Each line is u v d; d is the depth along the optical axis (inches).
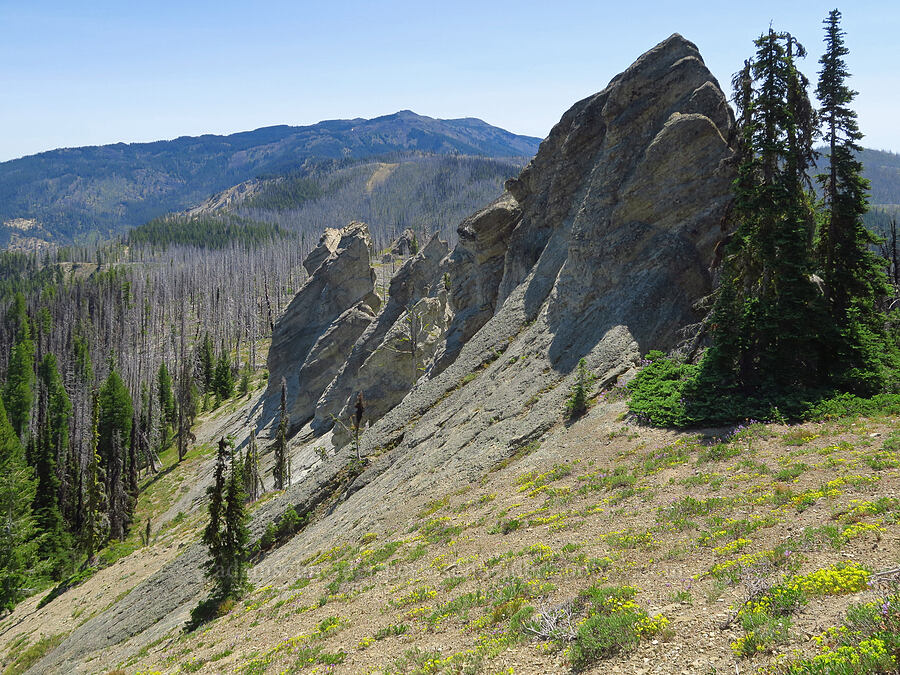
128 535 3245.6
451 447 1450.5
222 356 6215.6
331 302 3973.9
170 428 5236.2
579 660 462.9
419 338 2714.1
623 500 836.0
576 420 1242.6
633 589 555.5
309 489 1823.3
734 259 1164.5
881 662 323.6
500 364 1706.4
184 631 1294.3
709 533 635.5
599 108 1939.0
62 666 1689.2
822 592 438.3
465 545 892.6
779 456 824.3
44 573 2987.2
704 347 1250.6
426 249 3277.6
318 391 3506.4
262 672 701.9
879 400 948.0
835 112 1225.4
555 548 743.1
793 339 1072.8
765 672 370.0
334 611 843.4
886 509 555.5
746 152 1173.7
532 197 2209.6
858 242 1230.3
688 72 1610.5
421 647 605.0
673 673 407.2
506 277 2219.5
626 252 1512.1
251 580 1446.9
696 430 1022.4
